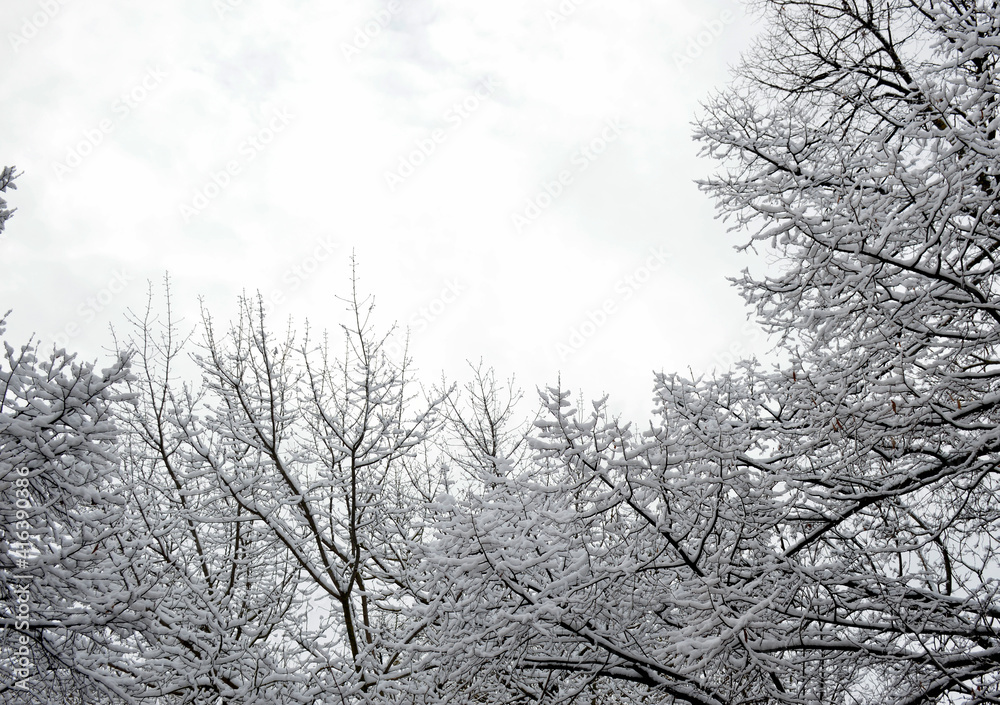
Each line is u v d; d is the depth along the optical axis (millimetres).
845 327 6316
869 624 5785
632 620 6113
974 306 5750
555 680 6711
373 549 7984
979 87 5633
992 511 6332
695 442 5996
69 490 5230
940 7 6188
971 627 5637
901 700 5734
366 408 8031
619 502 5840
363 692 6539
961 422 6055
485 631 5816
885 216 5980
